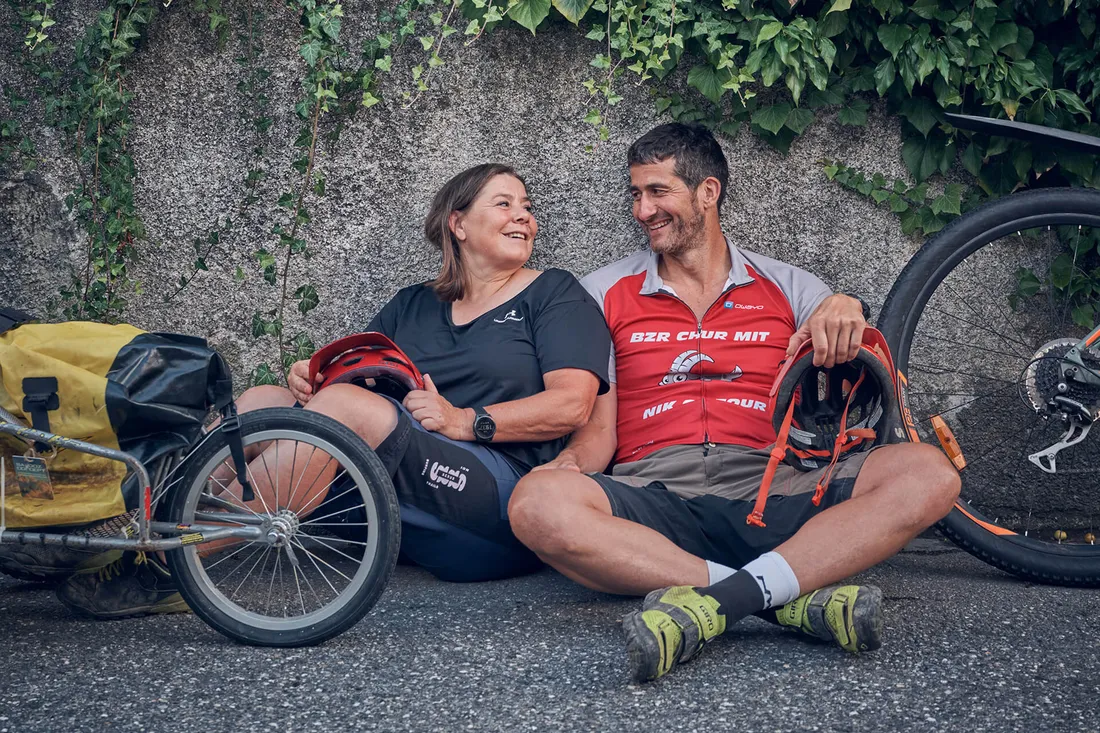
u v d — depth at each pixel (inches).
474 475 108.7
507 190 125.0
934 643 91.5
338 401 104.5
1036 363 126.6
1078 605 106.5
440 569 115.6
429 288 130.6
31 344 89.9
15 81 138.6
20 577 110.8
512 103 139.9
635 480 112.3
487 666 86.5
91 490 89.4
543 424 112.3
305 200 140.6
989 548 118.2
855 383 103.2
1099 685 81.0
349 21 138.4
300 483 97.3
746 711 75.7
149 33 138.6
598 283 128.1
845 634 86.1
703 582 93.6
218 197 140.5
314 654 90.5
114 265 139.8
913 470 95.4
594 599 109.5
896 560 129.4
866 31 136.3
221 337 142.1
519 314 121.9
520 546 114.2
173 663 88.0
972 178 140.3
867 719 74.1
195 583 93.4
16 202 139.3
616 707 76.8
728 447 114.7
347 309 142.3
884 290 141.8
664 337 122.0
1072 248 139.4
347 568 121.2
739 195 140.4
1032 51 137.6
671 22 134.9
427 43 136.0
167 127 139.6
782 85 138.6
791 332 122.3
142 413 88.4
